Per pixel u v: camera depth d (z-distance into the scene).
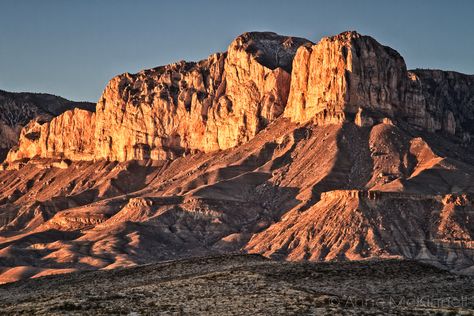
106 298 138.62
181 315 126.25
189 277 159.62
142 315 126.88
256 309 127.19
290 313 124.12
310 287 149.88
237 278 150.75
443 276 160.00
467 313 122.44
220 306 130.38
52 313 130.62
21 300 152.50
